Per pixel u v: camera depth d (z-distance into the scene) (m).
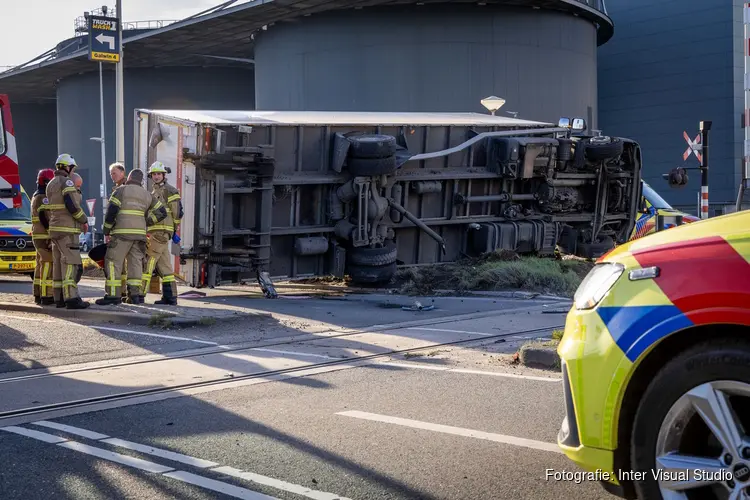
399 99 42.81
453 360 8.12
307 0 42.16
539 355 7.66
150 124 14.81
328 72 44.56
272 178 14.17
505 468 4.68
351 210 15.64
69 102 71.44
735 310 3.09
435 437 5.32
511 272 15.08
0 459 4.92
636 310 3.35
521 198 17.52
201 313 10.90
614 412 3.38
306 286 16.47
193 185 13.81
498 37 42.50
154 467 4.73
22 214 18.70
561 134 17.89
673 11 49.50
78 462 4.84
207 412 6.08
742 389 3.07
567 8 43.66
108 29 24.89
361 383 7.03
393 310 12.30
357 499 4.20
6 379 7.37
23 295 14.86
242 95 67.00
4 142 14.34
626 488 3.45
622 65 52.00
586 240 18.20
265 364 7.95
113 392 6.80
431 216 16.75
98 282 18.70
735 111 47.00
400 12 42.53
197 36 53.28
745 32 9.32
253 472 4.64
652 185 50.75
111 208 11.51
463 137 17.02
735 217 3.39
